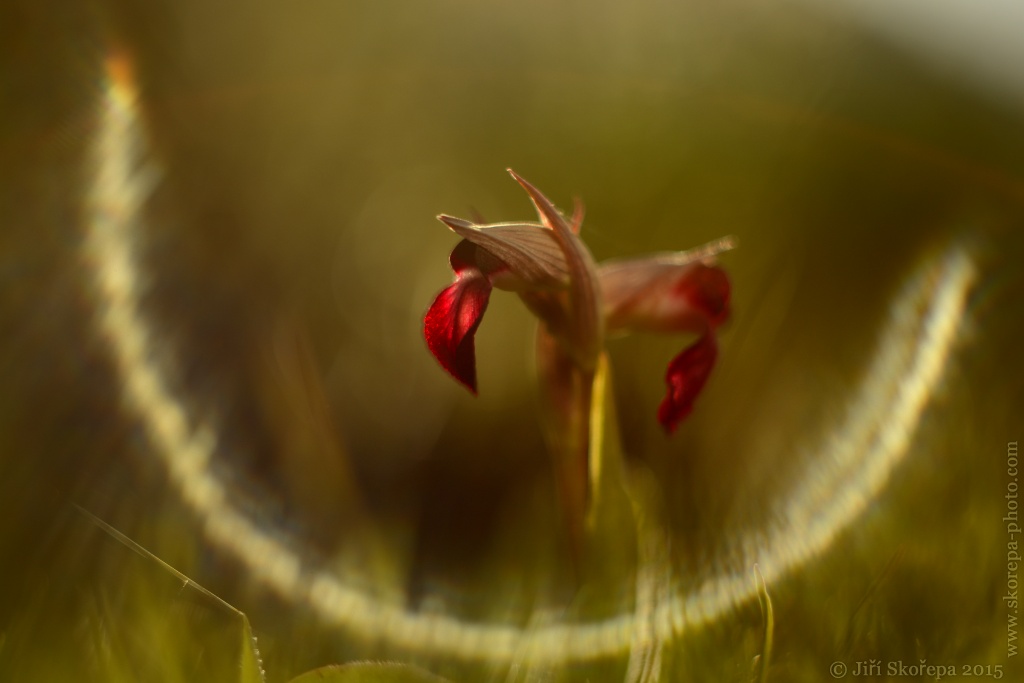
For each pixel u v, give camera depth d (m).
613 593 0.26
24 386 0.31
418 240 0.48
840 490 0.30
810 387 0.34
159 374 0.33
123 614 0.26
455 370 0.26
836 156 0.47
